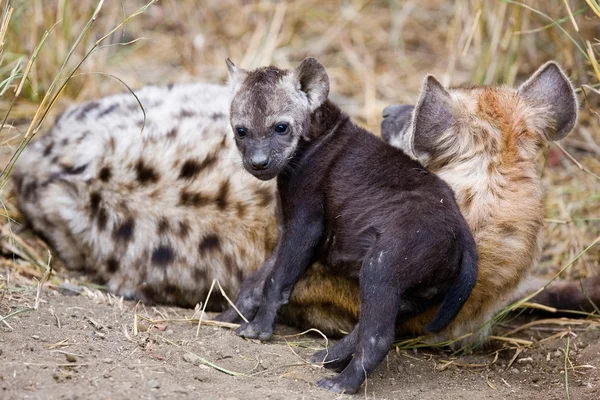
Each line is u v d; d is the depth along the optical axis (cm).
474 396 1126
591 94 1909
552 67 1264
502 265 1198
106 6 2258
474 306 1238
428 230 1090
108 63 2130
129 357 1109
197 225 1395
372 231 1152
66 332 1155
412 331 1284
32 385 980
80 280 1461
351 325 1309
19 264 1468
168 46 2250
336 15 2402
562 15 1941
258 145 1230
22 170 1528
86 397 962
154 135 1434
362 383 1109
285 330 1338
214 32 2309
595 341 1329
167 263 1403
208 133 1431
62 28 1922
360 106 2086
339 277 1259
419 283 1096
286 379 1105
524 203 1188
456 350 1309
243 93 1266
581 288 1412
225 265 1393
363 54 2284
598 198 1705
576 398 1138
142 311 1342
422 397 1112
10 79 1310
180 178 1403
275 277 1204
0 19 1428
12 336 1112
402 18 2362
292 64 2238
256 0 2395
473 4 1975
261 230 1377
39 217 1509
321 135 1257
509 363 1275
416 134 1207
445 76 2055
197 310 1307
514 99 1239
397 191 1161
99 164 1427
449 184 1196
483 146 1199
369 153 1216
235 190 1384
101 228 1426
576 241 1634
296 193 1226
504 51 1902
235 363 1140
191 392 1013
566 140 1927
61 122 1548
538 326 1420
